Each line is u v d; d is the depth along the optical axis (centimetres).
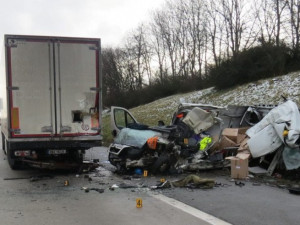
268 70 2378
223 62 2761
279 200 682
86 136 940
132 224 532
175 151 951
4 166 1127
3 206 633
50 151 930
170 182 830
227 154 1048
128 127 1068
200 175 953
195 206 638
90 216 573
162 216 575
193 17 4116
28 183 847
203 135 1020
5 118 980
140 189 779
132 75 5131
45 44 913
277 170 946
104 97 5056
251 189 782
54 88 919
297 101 1770
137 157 954
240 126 1153
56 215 578
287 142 877
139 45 5119
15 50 891
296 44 2414
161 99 3772
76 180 886
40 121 910
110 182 859
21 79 895
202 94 2850
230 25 3491
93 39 946
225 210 611
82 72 940
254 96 2109
